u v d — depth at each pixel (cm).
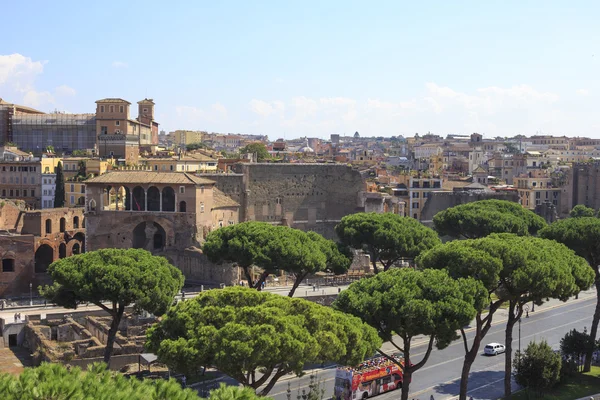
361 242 14225
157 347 7400
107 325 12025
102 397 3984
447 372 10488
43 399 3903
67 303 10025
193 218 16400
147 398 4197
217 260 12281
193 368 6838
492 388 9806
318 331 6981
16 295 16012
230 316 7119
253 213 19962
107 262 9944
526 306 14900
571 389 9756
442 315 7631
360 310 7869
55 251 18275
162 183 16525
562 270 8656
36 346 11094
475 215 16050
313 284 15350
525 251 8638
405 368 8088
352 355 7106
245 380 6844
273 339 6544
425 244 14075
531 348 9638
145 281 9588
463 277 8406
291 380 9850
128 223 16650
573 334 10731
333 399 8688
